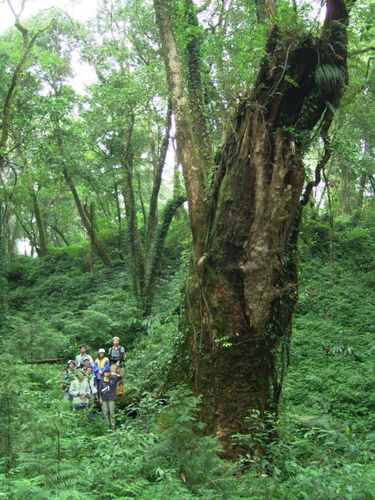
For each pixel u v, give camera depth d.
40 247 35.81
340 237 23.56
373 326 16.83
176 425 5.60
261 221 8.23
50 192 34.62
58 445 6.37
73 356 18.67
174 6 11.04
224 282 8.38
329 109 8.62
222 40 12.10
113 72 23.23
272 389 8.49
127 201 25.81
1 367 7.13
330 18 8.30
